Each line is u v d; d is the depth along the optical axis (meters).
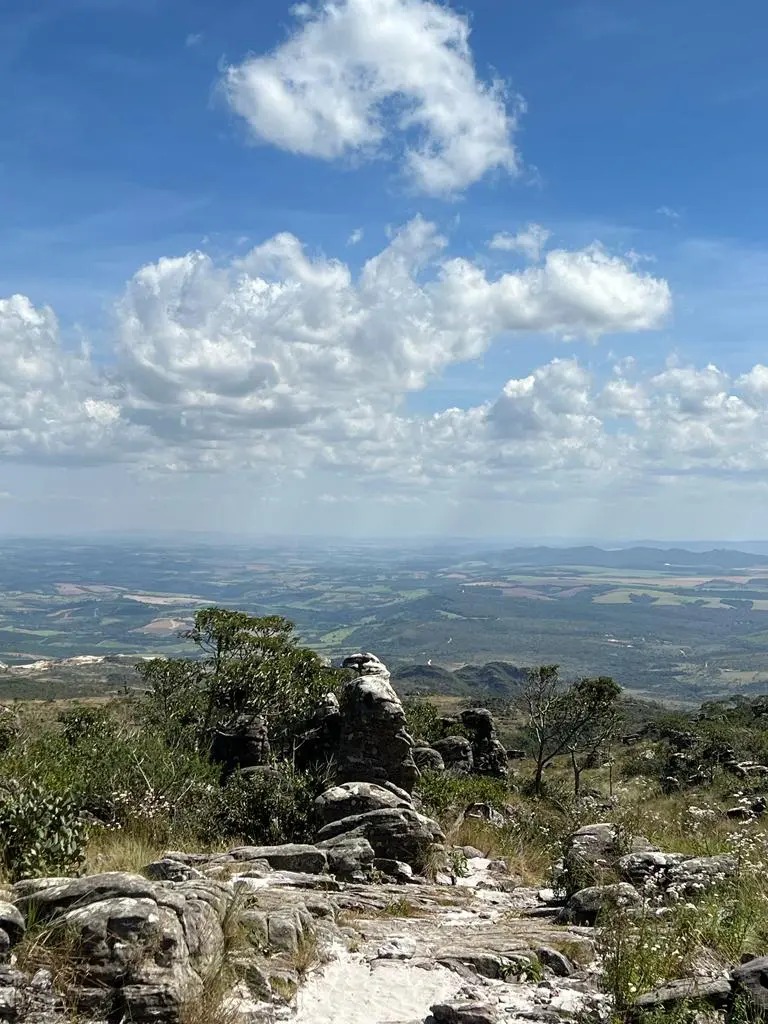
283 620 42.06
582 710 50.00
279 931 8.66
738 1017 6.47
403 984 8.05
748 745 49.97
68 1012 6.44
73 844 11.20
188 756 21.94
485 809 24.69
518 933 10.18
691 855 13.71
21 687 132.88
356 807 17.81
